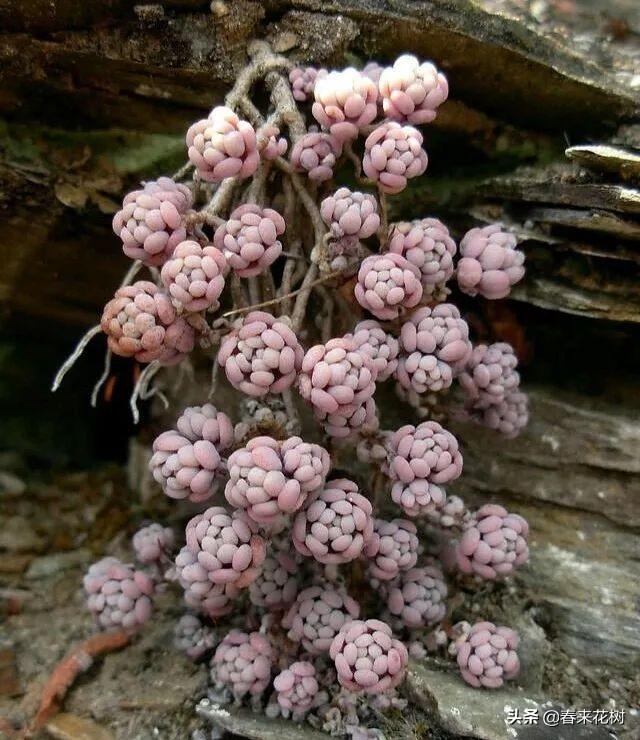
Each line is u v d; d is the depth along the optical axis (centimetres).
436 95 9
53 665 12
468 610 12
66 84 11
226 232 9
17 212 12
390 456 10
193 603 10
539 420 12
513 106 12
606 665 12
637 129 11
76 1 10
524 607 12
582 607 12
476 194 12
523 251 12
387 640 9
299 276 11
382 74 9
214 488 9
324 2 10
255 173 10
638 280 11
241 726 10
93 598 11
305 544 9
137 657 12
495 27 11
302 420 12
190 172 12
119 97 11
